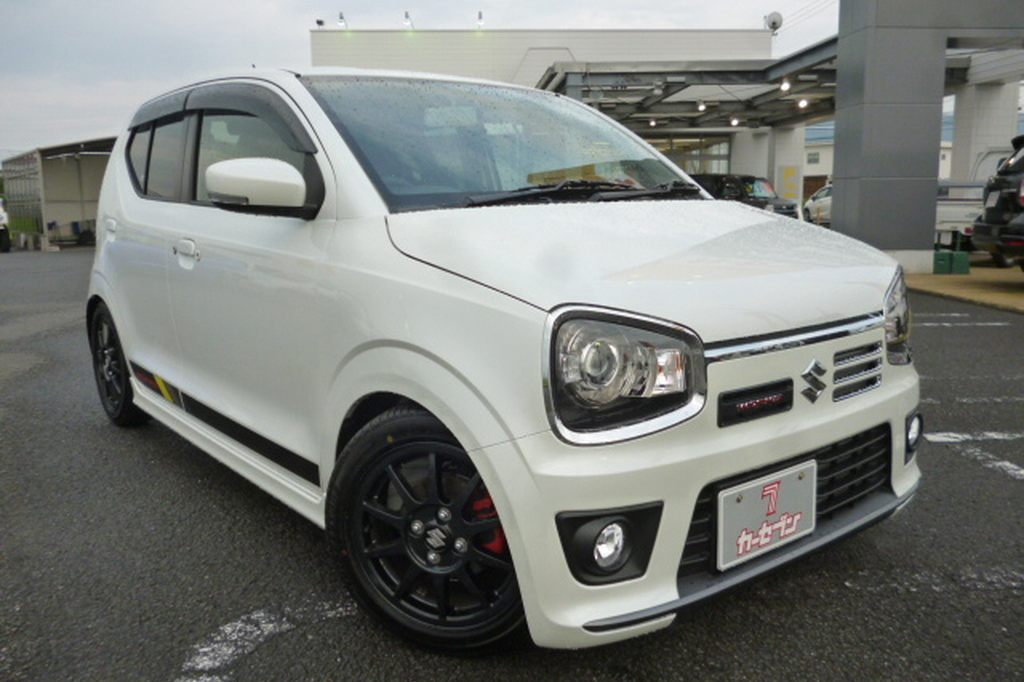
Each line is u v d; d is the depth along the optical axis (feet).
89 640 7.00
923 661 6.64
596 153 9.47
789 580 8.01
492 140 8.73
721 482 5.85
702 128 78.64
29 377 17.33
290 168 7.34
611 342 5.48
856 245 8.09
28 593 7.82
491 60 88.22
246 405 8.59
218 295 8.70
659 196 8.75
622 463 5.44
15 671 6.54
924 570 8.21
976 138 57.98
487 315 5.74
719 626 7.18
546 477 5.41
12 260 60.29
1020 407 14.19
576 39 87.97
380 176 7.32
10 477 11.00
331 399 7.04
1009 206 27.22
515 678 6.40
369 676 6.45
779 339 6.02
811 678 6.41
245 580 8.06
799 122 70.18
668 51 88.07
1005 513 9.62
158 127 11.12
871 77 33.19
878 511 7.05
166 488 10.56
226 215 8.85
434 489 6.32
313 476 7.60
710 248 6.84
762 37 88.12
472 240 6.31
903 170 33.99
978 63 55.83
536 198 7.79
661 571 5.71
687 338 5.61
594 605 5.61
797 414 6.20
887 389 7.16
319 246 7.25
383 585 6.86
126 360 11.93
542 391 5.43
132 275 10.98
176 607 7.54
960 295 27.76
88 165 82.64
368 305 6.55
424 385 6.00
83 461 11.63
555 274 5.82
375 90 8.66
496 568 6.29
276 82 8.57
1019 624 7.19
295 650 6.82
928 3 32.76
